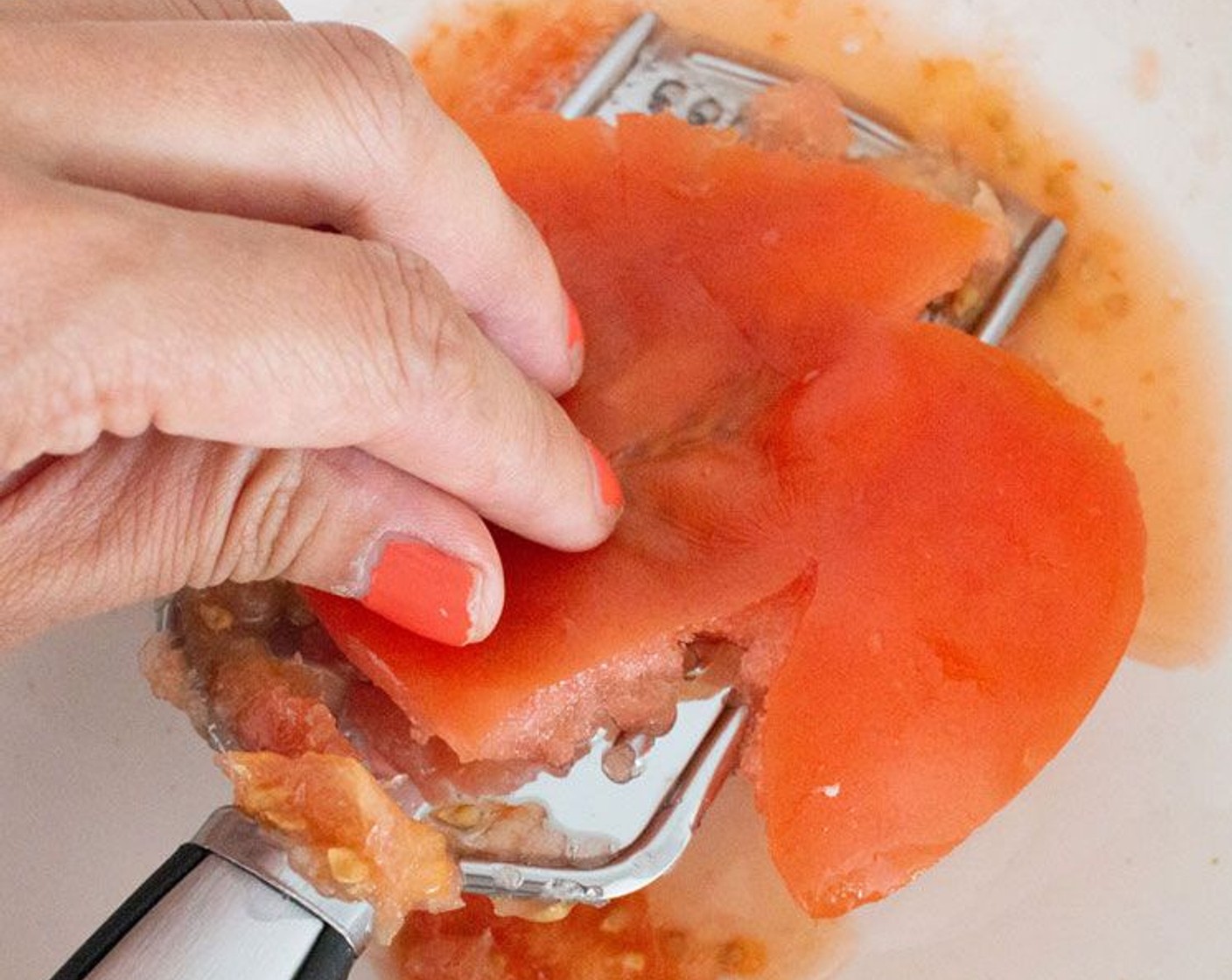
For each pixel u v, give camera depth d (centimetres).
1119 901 31
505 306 26
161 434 24
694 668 28
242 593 28
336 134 23
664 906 32
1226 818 31
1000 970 31
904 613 27
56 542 23
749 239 30
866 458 28
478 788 28
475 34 39
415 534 25
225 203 23
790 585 27
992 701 27
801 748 27
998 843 32
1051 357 35
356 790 25
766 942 31
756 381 29
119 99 22
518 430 24
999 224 34
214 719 28
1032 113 37
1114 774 32
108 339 21
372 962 32
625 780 28
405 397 23
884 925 31
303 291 22
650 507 28
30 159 22
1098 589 28
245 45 23
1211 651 33
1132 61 36
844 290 29
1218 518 34
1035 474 28
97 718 33
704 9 38
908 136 36
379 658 27
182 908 23
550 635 27
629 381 29
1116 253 36
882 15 37
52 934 32
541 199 31
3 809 32
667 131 31
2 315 20
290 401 22
